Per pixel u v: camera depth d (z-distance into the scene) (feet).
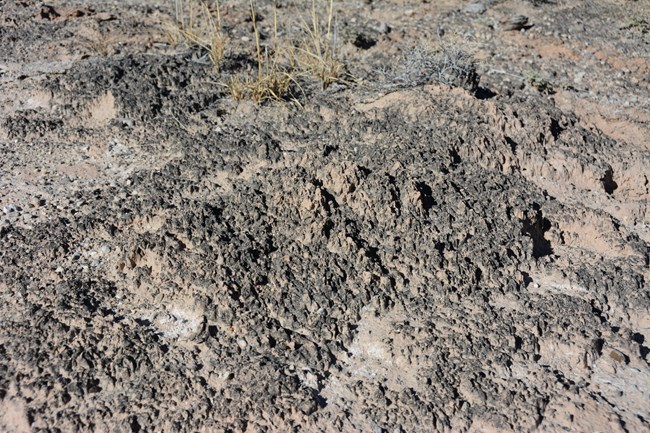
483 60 6.38
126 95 5.29
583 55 6.72
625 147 5.21
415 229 3.97
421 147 4.59
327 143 4.71
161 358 3.32
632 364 3.47
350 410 3.16
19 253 3.90
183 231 3.89
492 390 3.23
